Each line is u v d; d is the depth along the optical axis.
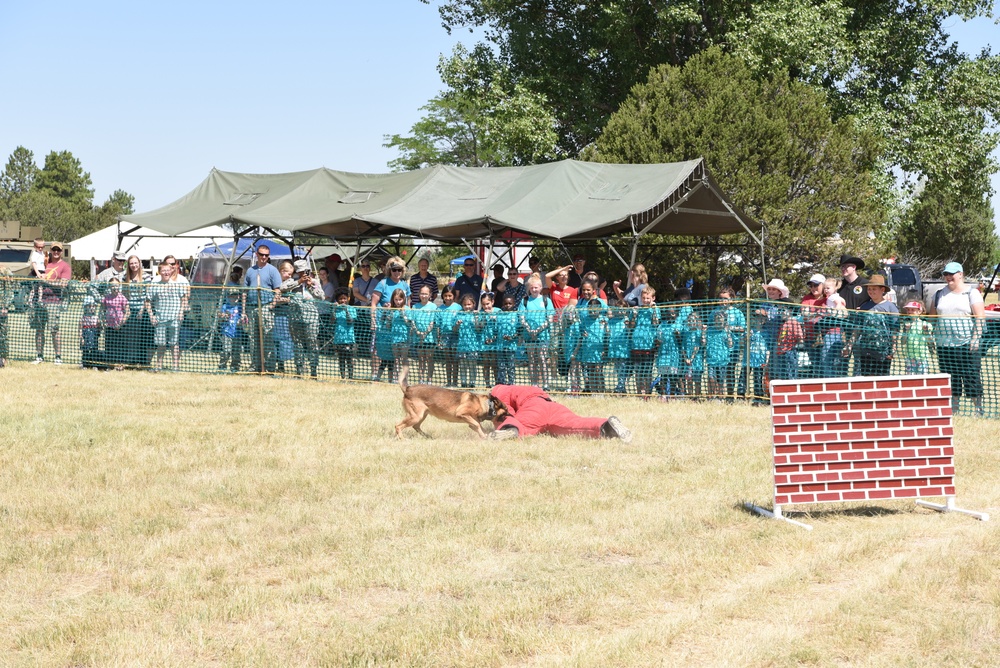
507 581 5.09
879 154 27.28
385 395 12.67
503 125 30.94
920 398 6.47
